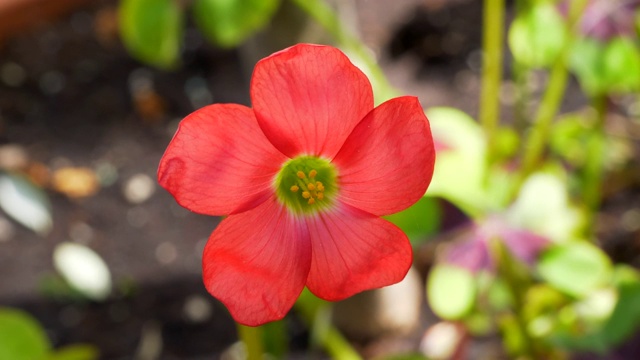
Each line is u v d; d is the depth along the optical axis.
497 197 0.23
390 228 0.15
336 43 0.23
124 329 0.27
